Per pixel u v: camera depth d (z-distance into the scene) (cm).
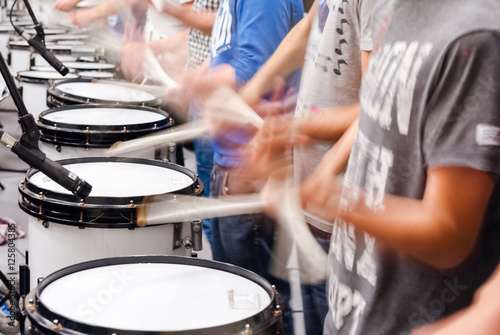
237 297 139
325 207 132
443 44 105
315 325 206
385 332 122
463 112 102
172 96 280
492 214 109
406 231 106
